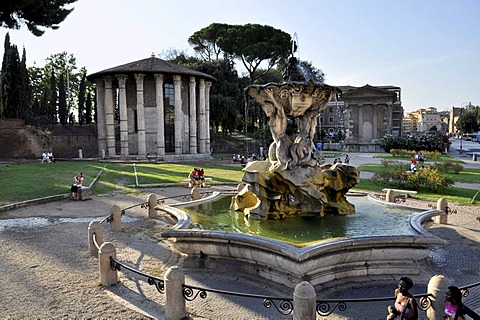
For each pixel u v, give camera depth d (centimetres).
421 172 2573
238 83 6756
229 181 2895
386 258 991
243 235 980
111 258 940
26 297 871
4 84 5069
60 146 5562
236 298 871
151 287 934
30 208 1964
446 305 652
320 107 1342
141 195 2373
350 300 669
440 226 1578
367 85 7788
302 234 1067
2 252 1209
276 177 1248
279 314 793
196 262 1064
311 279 900
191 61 7206
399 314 649
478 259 1161
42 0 3325
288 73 1380
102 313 793
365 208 1457
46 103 6762
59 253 1202
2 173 3253
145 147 5197
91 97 7925
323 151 7169
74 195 2202
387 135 7400
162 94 5125
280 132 1320
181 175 3325
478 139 10644
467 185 2816
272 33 6644
